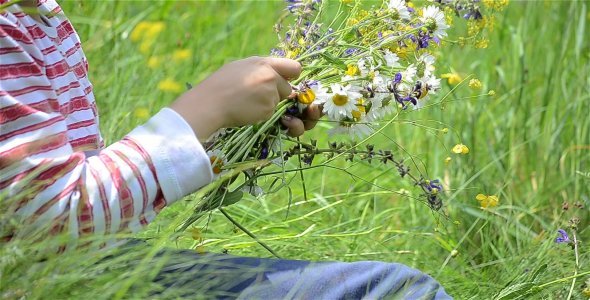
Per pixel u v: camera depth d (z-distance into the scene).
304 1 1.96
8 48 1.62
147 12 3.22
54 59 1.69
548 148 2.79
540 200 2.67
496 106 3.06
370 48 1.87
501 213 2.61
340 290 1.69
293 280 1.70
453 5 2.06
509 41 3.33
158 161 1.63
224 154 1.82
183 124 1.66
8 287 1.61
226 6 3.73
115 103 2.70
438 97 2.95
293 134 1.84
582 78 2.93
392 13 1.92
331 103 1.82
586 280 2.15
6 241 1.64
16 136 1.61
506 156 2.78
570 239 2.23
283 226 2.27
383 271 1.72
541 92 3.08
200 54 3.28
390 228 2.53
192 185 1.65
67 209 1.60
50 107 1.64
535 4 3.33
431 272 2.31
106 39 2.88
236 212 2.41
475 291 2.24
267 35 3.58
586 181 2.63
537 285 2.08
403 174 2.02
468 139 2.83
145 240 1.81
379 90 1.85
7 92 1.61
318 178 2.74
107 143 2.51
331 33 1.92
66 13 2.95
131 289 1.67
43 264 1.64
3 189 1.60
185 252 1.75
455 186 2.68
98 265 1.65
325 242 2.36
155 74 2.91
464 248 2.49
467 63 3.36
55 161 1.60
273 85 1.72
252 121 1.71
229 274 1.70
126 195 1.62
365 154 1.98
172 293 1.67
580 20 3.03
